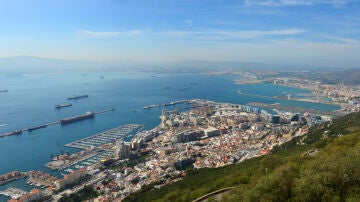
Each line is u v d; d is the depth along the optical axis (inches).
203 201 4554.6
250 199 3061.0
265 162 5329.7
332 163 3230.8
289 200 2997.0
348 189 2893.7
